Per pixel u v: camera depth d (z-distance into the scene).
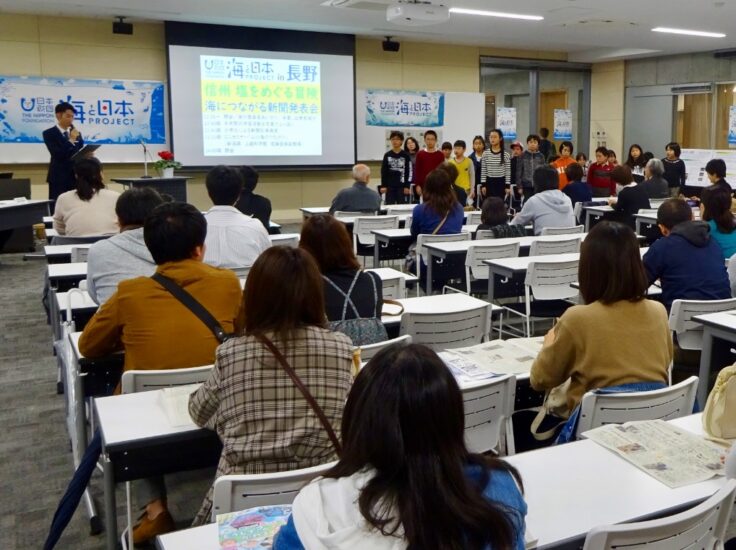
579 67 13.87
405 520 0.94
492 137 10.26
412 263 5.62
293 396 1.79
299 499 1.05
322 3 8.56
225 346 1.84
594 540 1.35
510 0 8.34
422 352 1.04
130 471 2.05
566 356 2.26
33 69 9.43
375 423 0.99
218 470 1.84
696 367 3.64
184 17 9.59
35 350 4.96
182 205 2.48
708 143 12.79
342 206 7.35
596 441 1.88
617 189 9.29
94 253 3.01
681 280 3.66
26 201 7.71
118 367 2.71
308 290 1.83
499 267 4.50
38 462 3.29
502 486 1.04
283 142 10.84
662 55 13.09
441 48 12.21
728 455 1.66
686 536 1.42
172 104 10.05
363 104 11.55
